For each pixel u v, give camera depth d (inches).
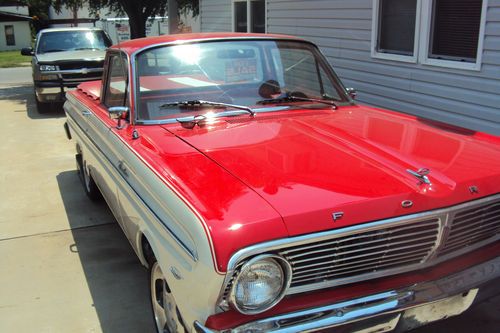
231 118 137.0
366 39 287.4
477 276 102.0
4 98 558.9
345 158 107.6
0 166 282.7
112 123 146.6
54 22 2060.8
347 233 89.0
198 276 84.7
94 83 226.4
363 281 95.9
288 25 365.7
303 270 89.3
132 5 806.5
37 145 329.1
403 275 99.0
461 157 111.7
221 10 502.0
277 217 85.7
